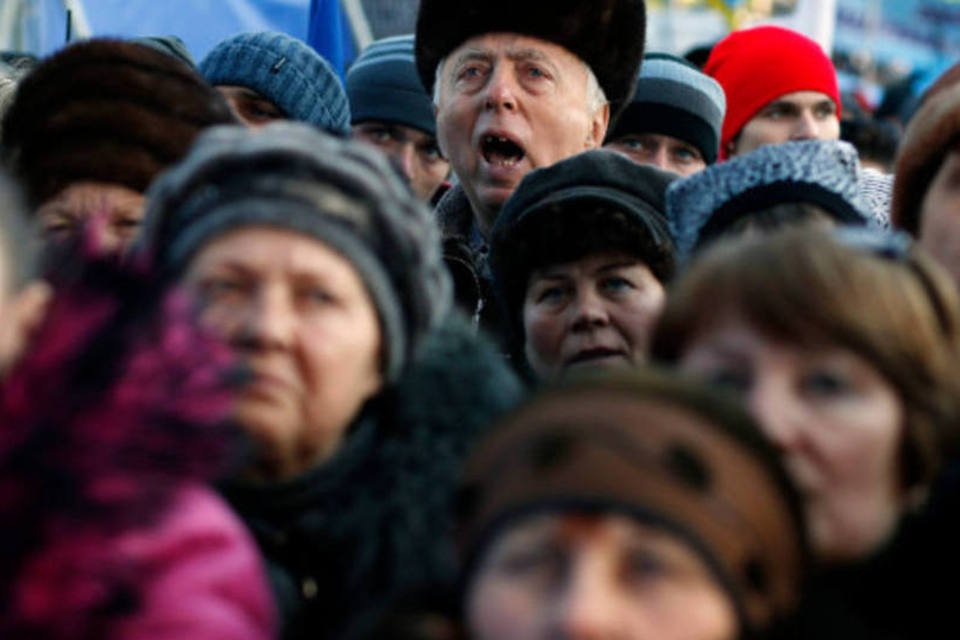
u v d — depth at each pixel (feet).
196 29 41.63
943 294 15.75
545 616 12.42
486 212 30.22
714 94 34.06
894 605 15.16
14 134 22.81
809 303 15.02
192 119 22.85
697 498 12.51
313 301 17.62
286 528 17.95
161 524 14.42
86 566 13.88
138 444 14.26
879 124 45.78
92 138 22.22
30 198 21.43
